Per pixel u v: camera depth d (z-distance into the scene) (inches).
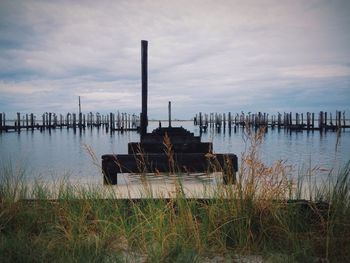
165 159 314.0
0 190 173.8
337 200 142.9
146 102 468.1
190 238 136.3
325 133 1921.8
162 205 158.7
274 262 118.6
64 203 168.6
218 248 132.6
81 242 130.0
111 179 311.7
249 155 153.5
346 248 123.0
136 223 150.6
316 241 131.3
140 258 123.8
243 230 137.7
